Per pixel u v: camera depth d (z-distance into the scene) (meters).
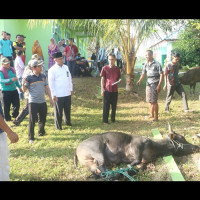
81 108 10.63
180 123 7.93
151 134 7.09
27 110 8.38
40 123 7.52
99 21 10.74
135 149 5.23
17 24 15.37
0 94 9.01
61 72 7.93
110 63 8.34
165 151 5.57
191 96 12.05
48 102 10.95
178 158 5.66
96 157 5.07
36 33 15.92
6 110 8.90
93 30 11.25
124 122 8.62
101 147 5.26
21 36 12.10
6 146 3.65
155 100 8.25
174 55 8.88
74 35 16.92
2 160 3.57
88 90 12.68
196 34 17.17
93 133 7.55
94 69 19.89
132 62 12.37
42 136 7.53
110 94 8.41
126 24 11.53
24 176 5.11
